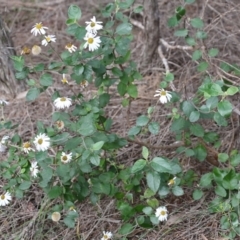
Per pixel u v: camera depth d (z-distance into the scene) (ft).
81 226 2.63
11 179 2.49
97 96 2.79
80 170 2.39
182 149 2.60
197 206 2.64
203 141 2.60
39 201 2.77
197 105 2.69
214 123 3.00
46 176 2.30
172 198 2.71
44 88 2.44
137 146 2.91
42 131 2.37
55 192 2.40
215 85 2.24
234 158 2.56
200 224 2.56
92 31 2.39
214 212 2.55
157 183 2.27
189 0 2.72
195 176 2.71
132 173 2.44
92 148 2.22
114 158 2.72
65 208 2.46
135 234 2.55
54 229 2.63
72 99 2.61
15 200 2.80
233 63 3.28
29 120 3.26
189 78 3.15
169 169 2.24
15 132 3.18
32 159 2.69
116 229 2.58
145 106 3.23
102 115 2.72
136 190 2.61
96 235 2.59
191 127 2.50
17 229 2.66
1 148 2.52
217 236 2.49
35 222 2.62
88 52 2.46
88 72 2.42
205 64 2.85
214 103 2.30
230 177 2.39
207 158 2.74
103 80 2.61
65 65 2.51
